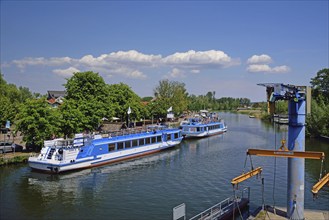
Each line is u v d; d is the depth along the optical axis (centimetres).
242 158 6119
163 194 3819
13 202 3519
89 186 4181
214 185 4194
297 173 2364
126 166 5431
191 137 9088
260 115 19562
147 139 6581
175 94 14500
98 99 8519
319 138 9025
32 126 5631
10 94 12194
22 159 5309
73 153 4931
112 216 3134
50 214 3181
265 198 3588
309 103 2336
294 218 2388
